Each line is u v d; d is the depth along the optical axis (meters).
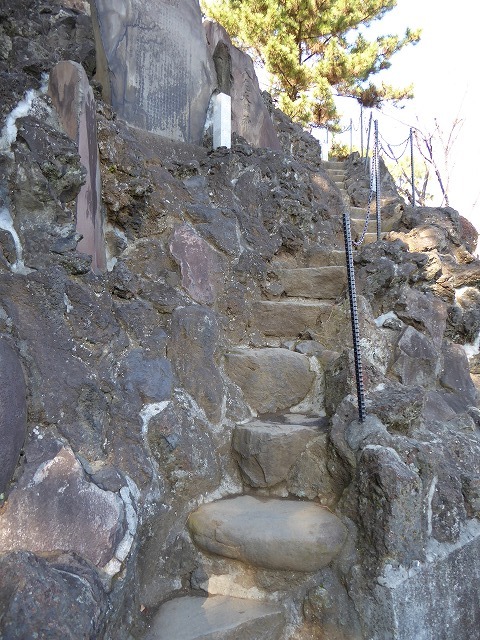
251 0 10.67
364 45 11.52
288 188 4.29
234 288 3.21
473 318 3.66
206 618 1.99
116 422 2.10
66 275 2.13
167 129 4.00
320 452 2.38
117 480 1.89
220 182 3.63
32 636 1.30
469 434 2.51
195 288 2.94
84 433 1.92
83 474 1.80
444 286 3.96
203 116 4.25
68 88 2.36
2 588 1.36
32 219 2.12
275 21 10.48
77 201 2.31
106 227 2.83
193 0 4.26
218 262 3.15
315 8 10.58
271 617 2.01
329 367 2.77
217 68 4.79
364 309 3.09
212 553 2.17
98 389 2.01
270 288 3.49
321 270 3.58
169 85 4.02
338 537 2.06
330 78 11.10
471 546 2.14
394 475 1.95
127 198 2.82
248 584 2.13
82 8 3.53
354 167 7.89
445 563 2.04
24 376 1.78
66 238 2.16
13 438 1.62
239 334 3.17
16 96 2.24
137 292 2.62
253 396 2.76
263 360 2.79
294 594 2.07
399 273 3.42
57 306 2.02
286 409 2.85
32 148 2.12
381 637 1.88
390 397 2.36
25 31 2.55
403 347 3.17
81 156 2.33
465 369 3.43
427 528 2.05
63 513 1.70
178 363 2.55
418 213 5.34
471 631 2.11
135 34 3.80
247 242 3.50
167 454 2.25
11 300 1.89
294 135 6.47
